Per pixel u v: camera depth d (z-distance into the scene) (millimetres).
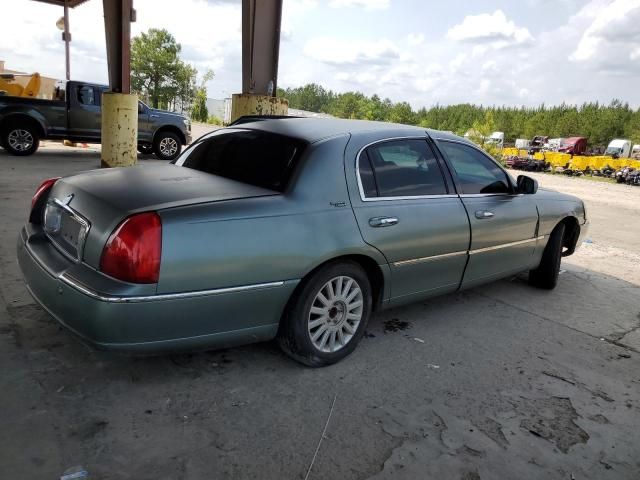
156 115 14469
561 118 88750
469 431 2781
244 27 7820
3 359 3021
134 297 2473
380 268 3438
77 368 3016
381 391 3092
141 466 2281
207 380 3033
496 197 4398
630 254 7852
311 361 3221
